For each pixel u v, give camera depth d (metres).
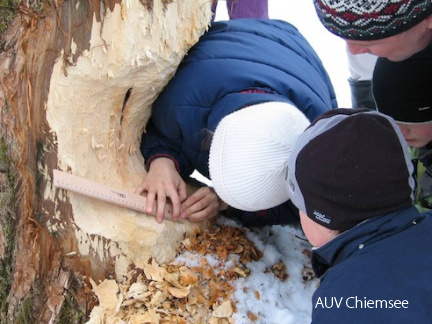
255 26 1.59
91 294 1.26
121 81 1.23
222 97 1.37
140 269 1.33
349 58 1.94
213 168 1.23
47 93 1.14
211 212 1.46
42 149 1.17
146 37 1.19
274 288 1.43
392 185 1.01
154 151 1.49
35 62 1.14
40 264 1.23
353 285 0.97
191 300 1.31
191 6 1.26
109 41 1.15
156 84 1.32
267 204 1.24
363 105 2.05
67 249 1.24
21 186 1.19
